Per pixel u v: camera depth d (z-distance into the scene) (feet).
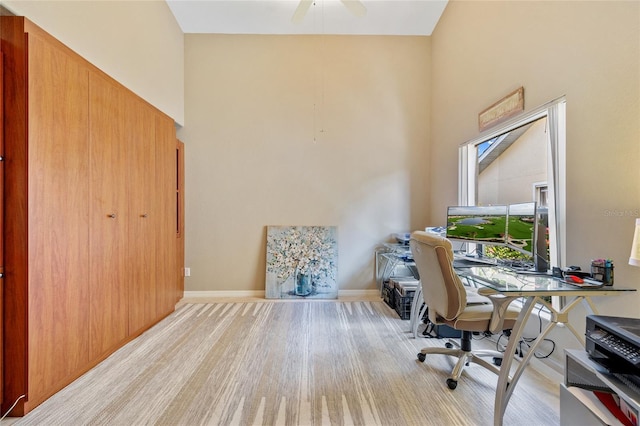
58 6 5.88
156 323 9.25
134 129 8.18
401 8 11.00
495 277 5.61
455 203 10.52
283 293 12.10
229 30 12.11
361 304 11.29
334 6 10.64
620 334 3.34
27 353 5.09
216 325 9.09
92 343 6.55
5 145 5.08
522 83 7.14
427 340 8.04
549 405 5.28
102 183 6.91
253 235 12.38
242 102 12.32
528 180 7.51
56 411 5.13
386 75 12.53
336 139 12.49
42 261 5.36
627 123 4.69
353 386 5.87
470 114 9.55
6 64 5.08
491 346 7.68
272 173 12.41
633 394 3.14
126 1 8.23
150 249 8.94
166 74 10.66
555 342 6.14
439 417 4.99
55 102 5.64
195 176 12.27
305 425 4.80
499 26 8.02
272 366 6.63
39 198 5.30
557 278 5.48
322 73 12.44
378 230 12.57
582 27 5.48
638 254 4.05
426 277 6.13
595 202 5.27
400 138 12.60
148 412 5.10
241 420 4.91
